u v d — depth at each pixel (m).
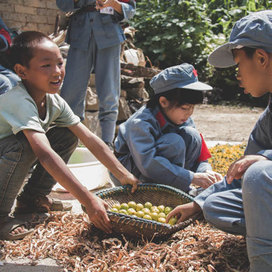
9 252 1.94
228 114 7.04
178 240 2.05
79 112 4.03
